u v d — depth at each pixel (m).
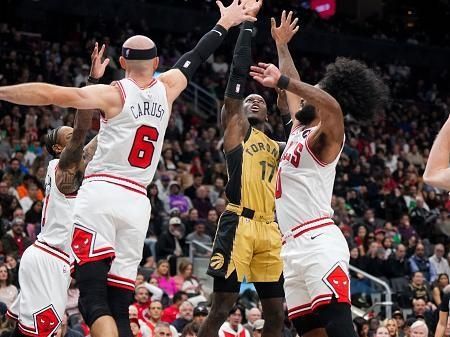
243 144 7.40
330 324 6.10
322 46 33.03
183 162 21.19
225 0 31.38
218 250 7.32
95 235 5.90
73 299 12.74
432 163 4.48
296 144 6.41
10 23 27.31
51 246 7.38
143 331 11.82
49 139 7.59
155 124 6.07
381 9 38.06
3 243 14.02
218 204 17.95
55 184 7.30
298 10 33.06
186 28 30.45
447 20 36.97
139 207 6.02
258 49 31.09
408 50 34.97
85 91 5.78
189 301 12.91
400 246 17.81
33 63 23.97
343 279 6.16
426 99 33.19
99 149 6.04
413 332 11.23
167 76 6.34
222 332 11.67
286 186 6.43
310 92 5.85
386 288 15.49
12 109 21.17
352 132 26.88
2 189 15.84
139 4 29.48
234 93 7.27
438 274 17.98
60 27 28.22
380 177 24.00
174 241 16.23
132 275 6.06
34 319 7.34
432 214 21.98
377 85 6.55
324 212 6.38
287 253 6.41
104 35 26.83
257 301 14.44
